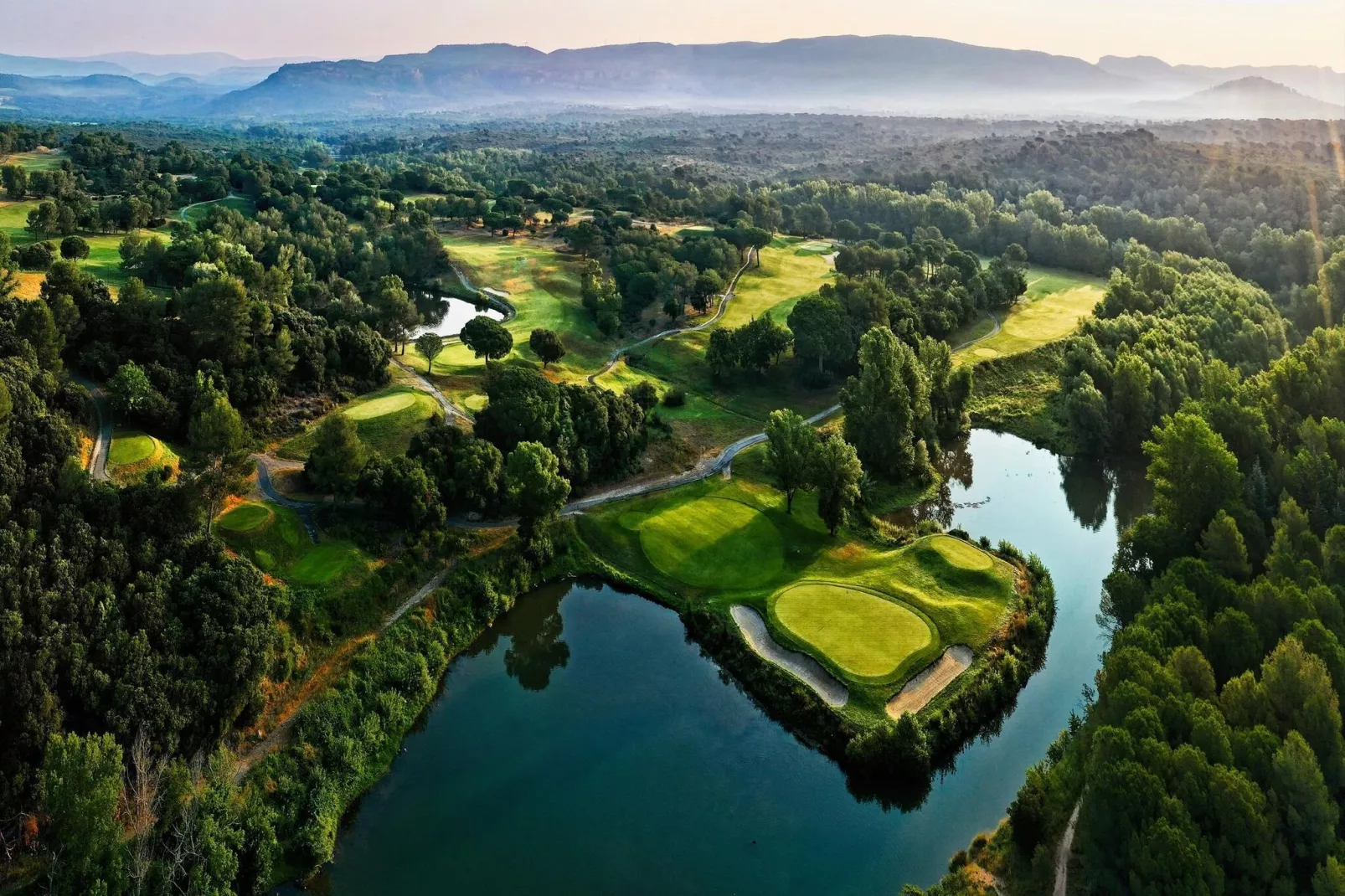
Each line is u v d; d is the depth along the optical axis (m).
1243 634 50.81
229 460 63.56
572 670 63.25
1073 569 79.06
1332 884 36.00
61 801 37.53
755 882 44.62
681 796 50.81
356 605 63.12
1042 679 62.06
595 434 90.44
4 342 71.56
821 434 105.56
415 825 48.06
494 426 85.94
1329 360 86.12
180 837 41.03
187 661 49.47
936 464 102.88
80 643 47.00
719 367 123.94
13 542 49.09
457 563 72.00
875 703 57.44
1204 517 67.75
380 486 71.88
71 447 60.81
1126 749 40.84
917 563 74.62
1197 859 35.84
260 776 48.22
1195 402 86.81
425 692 59.38
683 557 77.25
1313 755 40.16
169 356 84.19
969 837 47.91
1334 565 57.41
